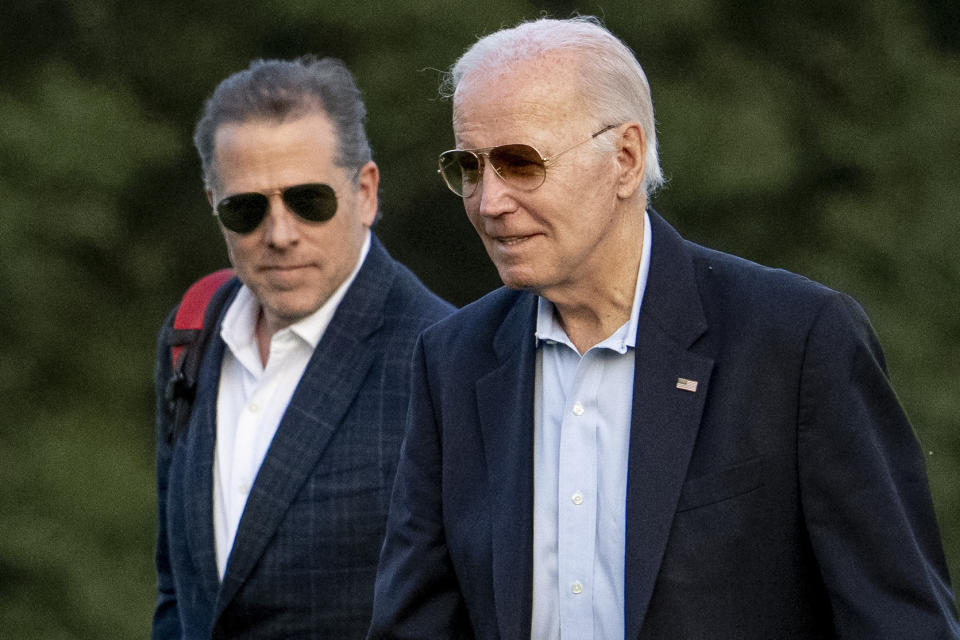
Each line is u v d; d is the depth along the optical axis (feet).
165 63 127.34
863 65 135.23
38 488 119.85
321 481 36.50
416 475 31.53
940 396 127.34
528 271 28.37
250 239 37.91
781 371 27.32
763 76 129.70
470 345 31.40
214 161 38.63
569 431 28.89
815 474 26.86
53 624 116.78
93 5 127.34
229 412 39.32
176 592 39.50
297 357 38.65
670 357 28.30
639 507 27.48
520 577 28.66
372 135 121.49
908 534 26.35
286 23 122.62
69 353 124.06
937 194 132.57
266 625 36.58
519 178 27.89
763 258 127.85
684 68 127.75
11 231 119.65
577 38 28.63
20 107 122.01
